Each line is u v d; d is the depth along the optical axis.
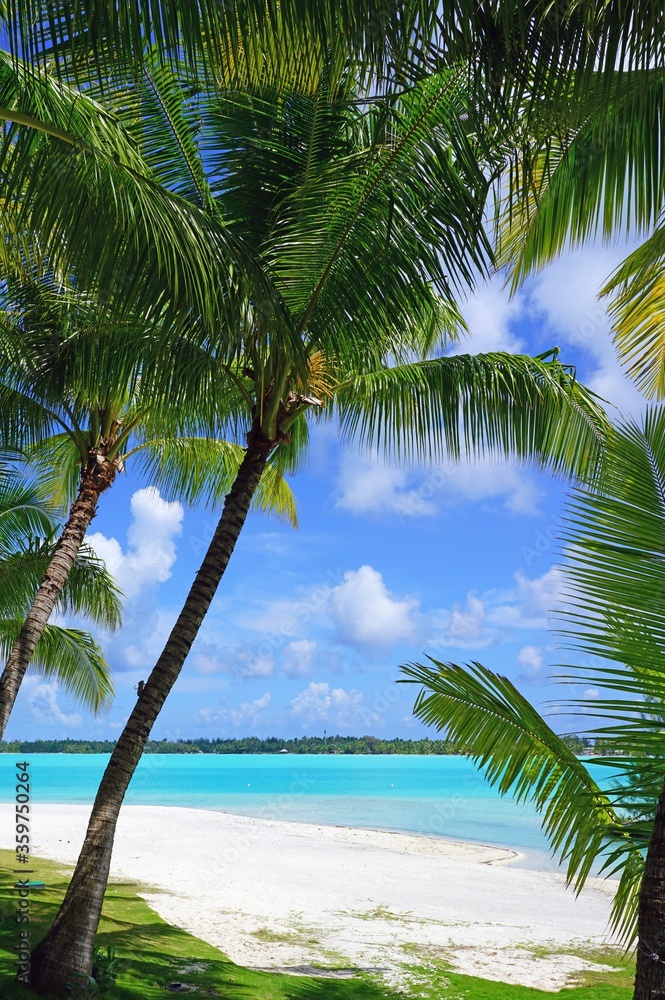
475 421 8.10
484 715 4.53
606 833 4.00
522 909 13.20
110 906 10.34
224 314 5.16
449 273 5.80
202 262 4.84
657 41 3.33
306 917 11.23
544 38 3.42
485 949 9.86
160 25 3.11
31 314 8.67
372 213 5.86
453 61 3.50
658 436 3.57
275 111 5.90
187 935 9.09
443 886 15.44
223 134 6.16
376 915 11.84
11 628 12.32
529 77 3.51
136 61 3.31
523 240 6.24
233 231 6.31
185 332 5.61
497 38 3.41
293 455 10.26
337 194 5.93
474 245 5.55
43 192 4.33
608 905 13.96
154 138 6.39
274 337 5.55
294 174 6.11
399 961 8.90
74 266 4.64
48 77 4.67
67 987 5.61
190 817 29.61
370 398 8.35
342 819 33.81
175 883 13.48
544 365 8.12
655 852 3.02
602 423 7.91
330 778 75.69
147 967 7.14
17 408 9.10
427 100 5.25
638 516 3.49
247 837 22.95
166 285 4.83
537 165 5.54
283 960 8.48
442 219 5.62
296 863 17.61
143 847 19.28
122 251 4.57
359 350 6.98
